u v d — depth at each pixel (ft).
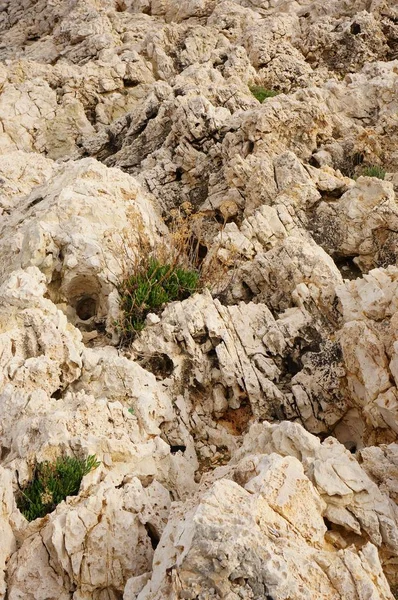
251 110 50.16
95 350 33.27
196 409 31.91
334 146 48.24
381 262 39.09
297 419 31.48
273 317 34.45
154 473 27.58
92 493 25.21
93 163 41.78
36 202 41.63
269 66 73.26
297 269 35.60
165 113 55.52
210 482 26.73
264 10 95.66
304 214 40.83
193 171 48.03
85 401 28.27
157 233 41.68
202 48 80.43
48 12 111.24
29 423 27.43
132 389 30.04
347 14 83.10
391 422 28.55
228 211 43.50
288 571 20.31
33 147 67.92
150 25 92.53
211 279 37.04
